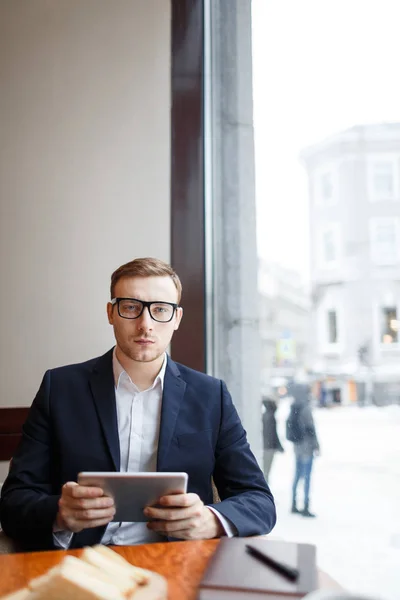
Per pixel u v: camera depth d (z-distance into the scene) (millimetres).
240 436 1548
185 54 2357
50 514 1241
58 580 771
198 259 2303
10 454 2178
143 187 2332
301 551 1000
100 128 2334
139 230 2318
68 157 2311
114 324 1473
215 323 2342
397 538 1917
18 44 2318
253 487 1452
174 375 1544
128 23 2375
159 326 1440
